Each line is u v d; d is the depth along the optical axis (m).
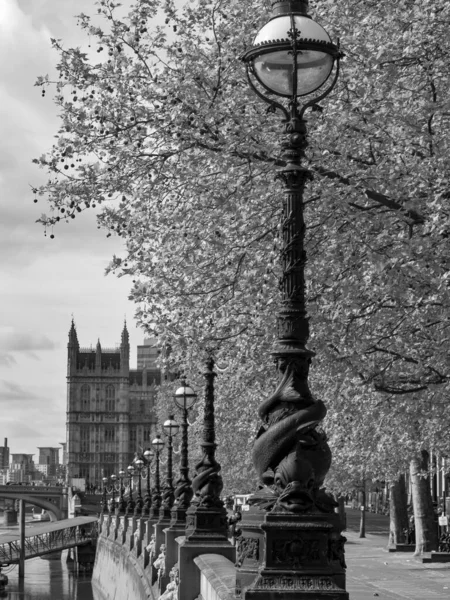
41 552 131.88
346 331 23.92
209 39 23.44
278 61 12.38
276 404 11.75
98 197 23.38
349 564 50.84
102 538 104.12
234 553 23.83
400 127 22.44
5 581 115.31
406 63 22.58
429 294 22.70
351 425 34.91
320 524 11.12
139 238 24.50
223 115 21.81
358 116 21.98
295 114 12.30
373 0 22.55
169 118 22.16
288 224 11.99
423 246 21.00
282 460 11.59
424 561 50.78
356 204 22.55
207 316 24.78
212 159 22.30
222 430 62.09
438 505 84.88
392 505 65.00
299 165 12.20
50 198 23.39
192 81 22.17
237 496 79.19
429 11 20.94
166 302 25.00
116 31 22.89
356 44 21.80
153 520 50.16
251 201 22.84
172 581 26.86
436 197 20.17
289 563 11.07
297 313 11.89
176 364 26.97
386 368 25.34
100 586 92.75
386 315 23.56
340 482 56.16
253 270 23.52
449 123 22.28
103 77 22.95
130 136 22.72
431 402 26.67
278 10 12.90
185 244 23.89
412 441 36.06
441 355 24.12
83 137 23.03
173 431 44.97
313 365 25.88
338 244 22.56
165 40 23.05
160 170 23.38
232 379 30.48
